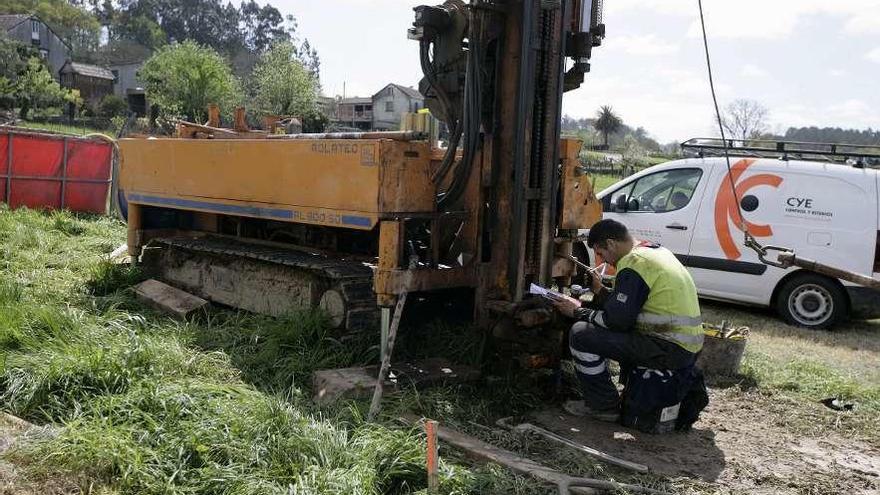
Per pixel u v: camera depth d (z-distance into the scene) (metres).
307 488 3.40
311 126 49.62
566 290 6.49
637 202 9.60
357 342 5.63
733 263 8.80
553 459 4.24
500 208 5.34
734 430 5.06
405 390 4.85
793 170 8.59
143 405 4.16
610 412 4.98
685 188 9.28
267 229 7.40
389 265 5.13
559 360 5.31
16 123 38.75
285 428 3.96
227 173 6.50
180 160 7.11
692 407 4.87
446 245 5.65
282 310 6.50
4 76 50.12
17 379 4.43
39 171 13.83
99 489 3.46
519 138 5.15
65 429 3.85
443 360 5.43
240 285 6.99
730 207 8.84
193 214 8.28
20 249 9.34
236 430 3.91
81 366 4.47
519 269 5.27
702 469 4.35
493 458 4.03
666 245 9.29
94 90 73.62
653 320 4.66
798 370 6.44
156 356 4.98
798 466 4.49
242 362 5.39
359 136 5.94
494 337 5.34
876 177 8.24
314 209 5.62
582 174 6.02
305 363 5.38
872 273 8.13
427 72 5.48
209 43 114.06
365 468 3.63
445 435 4.28
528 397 5.18
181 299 6.88
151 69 51.88
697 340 4.72
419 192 5.33
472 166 5.36
